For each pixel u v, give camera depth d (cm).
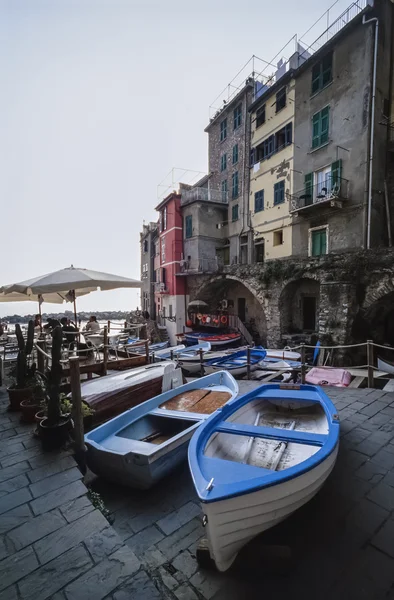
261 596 259
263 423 511
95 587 220
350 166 1477
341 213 1516
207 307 2548
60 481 341
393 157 1501
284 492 285
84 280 716
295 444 410
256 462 388
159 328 2720
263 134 2048
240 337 1984
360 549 302
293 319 1833
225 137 2481
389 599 251
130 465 400
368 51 1394
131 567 238
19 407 557
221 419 433
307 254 1705
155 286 3119
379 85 1415
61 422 421
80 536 267
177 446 442
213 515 261
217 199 2498
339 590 262
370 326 1402
